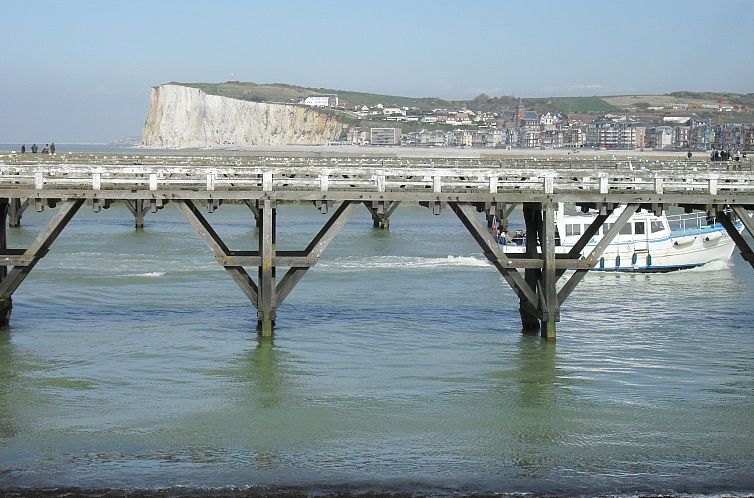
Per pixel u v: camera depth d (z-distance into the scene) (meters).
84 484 19.17
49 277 42.78
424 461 20.77
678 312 36.59
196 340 30.75
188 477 19.64
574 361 28.75
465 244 59.53
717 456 21.17
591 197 29.61
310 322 33.72
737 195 29.73
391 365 28.16
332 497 18.77
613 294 40.97
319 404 24.53
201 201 32.84
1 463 20.28
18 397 24.75
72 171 30.44
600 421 23.42
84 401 24.55
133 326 32.72
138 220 66.12
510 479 19.78
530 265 30.06
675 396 25.36
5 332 31.56
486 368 27.92
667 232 47.22
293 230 66.69
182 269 46.22
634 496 18.98
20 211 66.31
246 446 21.53
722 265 47.94
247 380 26.50
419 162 61.44
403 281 43.25
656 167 62.22
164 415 23.55
